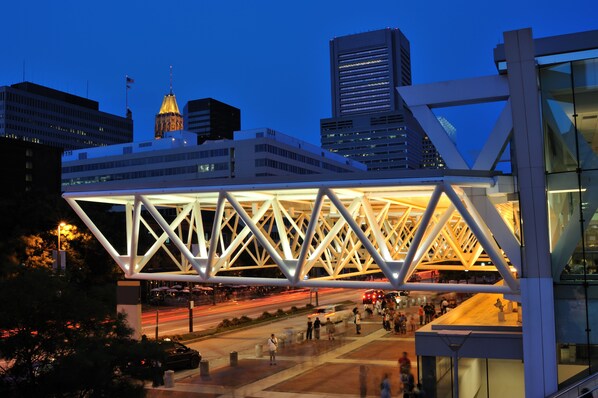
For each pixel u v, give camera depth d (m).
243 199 23.31
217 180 21.23
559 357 19.12
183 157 141.50
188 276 22.94
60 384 14.73
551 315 18.97
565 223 19.36
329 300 81.25
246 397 25.62
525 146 19.44
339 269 26.83
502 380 25.25
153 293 80.50
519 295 19.83
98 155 155.62
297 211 32.28
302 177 19.84
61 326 15.29
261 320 54.38
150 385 27.75
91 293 17.08
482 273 115.88
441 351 21.95
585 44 19.14
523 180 19.36
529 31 19.52
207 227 91.62
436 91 21.34
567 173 19.33
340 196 21.62
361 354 36.62
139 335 26.44
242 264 91.69
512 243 19.44
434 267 40.28
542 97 19.69
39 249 58.31
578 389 18.20
